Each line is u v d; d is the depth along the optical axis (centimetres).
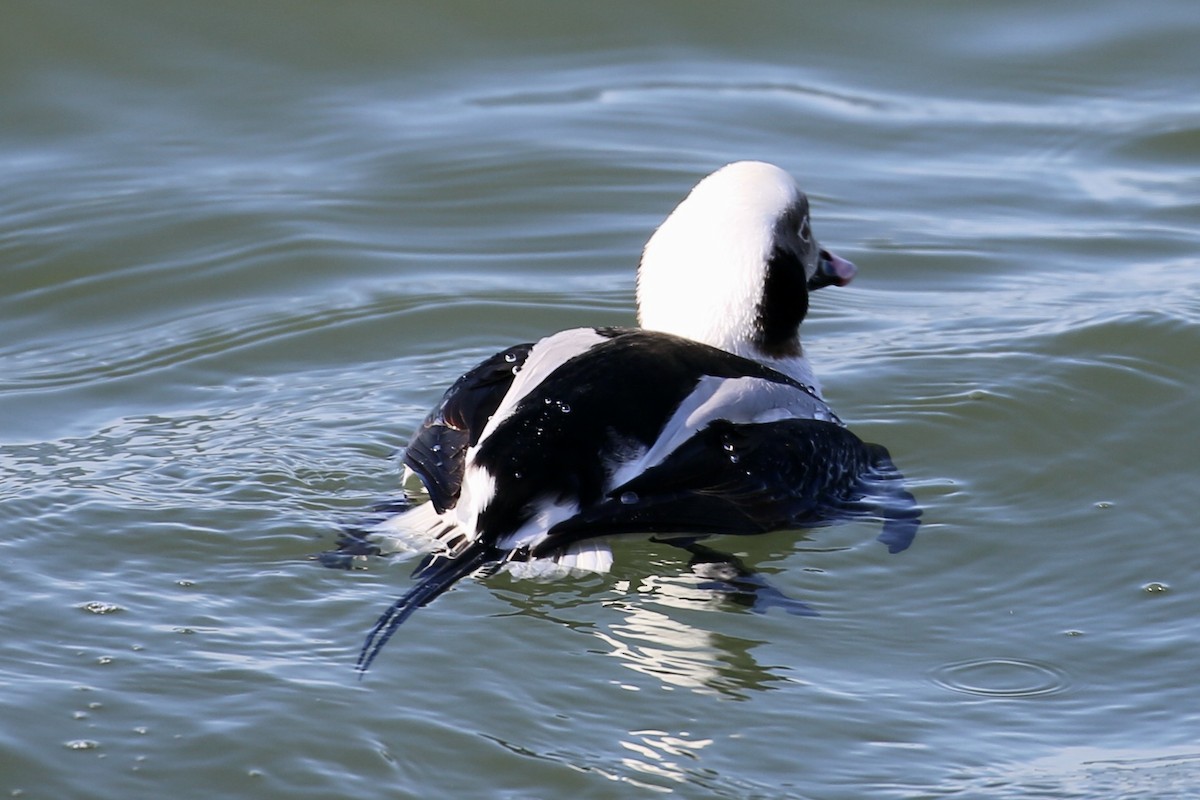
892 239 1606
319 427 1194
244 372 1330
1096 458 1163
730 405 1005
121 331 1419
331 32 1997
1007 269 1545
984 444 1184
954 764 808
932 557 1012
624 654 887
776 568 988
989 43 2036
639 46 2025
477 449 958
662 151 1777
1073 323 1391
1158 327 1363
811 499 1010
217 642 888
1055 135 1836
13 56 1906
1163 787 788
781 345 1148
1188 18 2072
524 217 1642
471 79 1936
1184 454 1170
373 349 1374
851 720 841
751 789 782
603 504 935
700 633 912
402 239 1595
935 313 1448
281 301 1466
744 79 1955
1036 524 1066
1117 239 1606
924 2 2105
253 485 1084
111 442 1173
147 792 772
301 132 1805
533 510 932
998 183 1734
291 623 910
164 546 995
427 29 2020
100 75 1895
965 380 1287
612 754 805
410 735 812
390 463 1123
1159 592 983
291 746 802
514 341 1393
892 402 1252
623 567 967
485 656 878
